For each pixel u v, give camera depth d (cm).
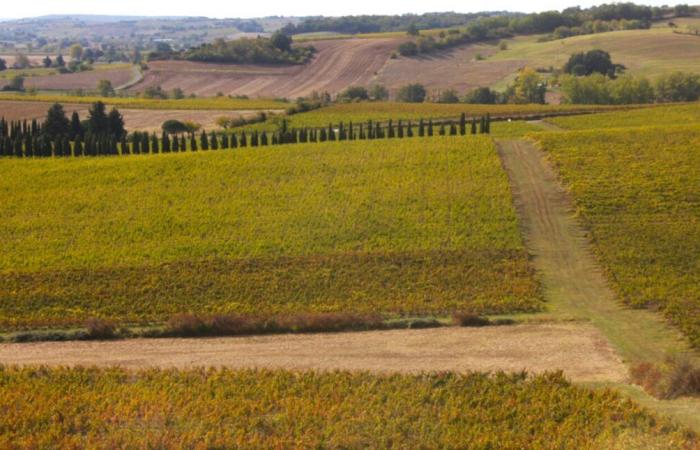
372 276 4919
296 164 7181
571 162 6775
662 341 3969
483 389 3356
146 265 5212
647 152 6931
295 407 3241
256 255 5291
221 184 6756
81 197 6650
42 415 3253
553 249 5200
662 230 5322
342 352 3962
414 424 3088
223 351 4050
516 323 4256
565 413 3122
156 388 3481
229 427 3120
